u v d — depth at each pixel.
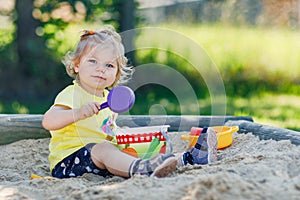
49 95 6.90
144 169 2.60
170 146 2.79
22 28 6.84
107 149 2.76
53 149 2.93
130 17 6.85
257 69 7.23
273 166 2.53
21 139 3.72
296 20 7.81
